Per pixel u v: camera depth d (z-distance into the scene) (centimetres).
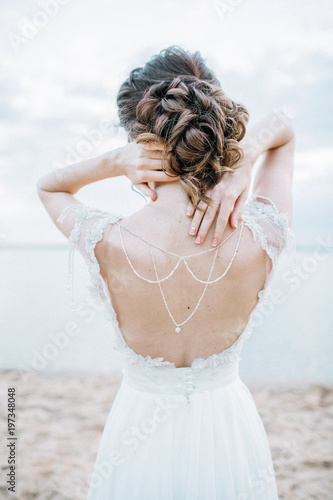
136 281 128
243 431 153
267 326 1061
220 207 128
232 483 144
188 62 139
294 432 480
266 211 142
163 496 140
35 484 368
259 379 688
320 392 618
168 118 128
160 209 131
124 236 130
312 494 358
